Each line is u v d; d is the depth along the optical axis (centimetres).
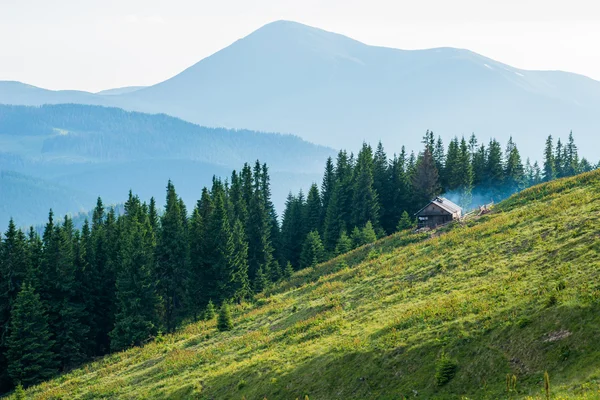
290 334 5131
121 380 5500
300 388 3853
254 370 4406
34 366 6869
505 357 3081
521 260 4525
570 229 4741
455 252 5644
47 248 8038
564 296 3288
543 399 2572
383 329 4131
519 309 3428
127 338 7488
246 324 6375
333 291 6306
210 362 5188
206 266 8838
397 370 3497
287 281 9081
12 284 7688
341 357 3941
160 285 8681
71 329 7644
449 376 3166
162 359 5897
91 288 8356
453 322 3675
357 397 3472
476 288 4241
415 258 6256
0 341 7244
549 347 2953
